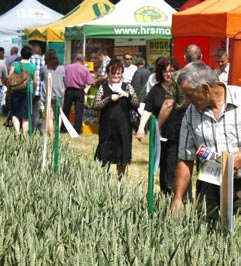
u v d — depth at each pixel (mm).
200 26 18016
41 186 9578
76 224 7539
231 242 6617
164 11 25422
